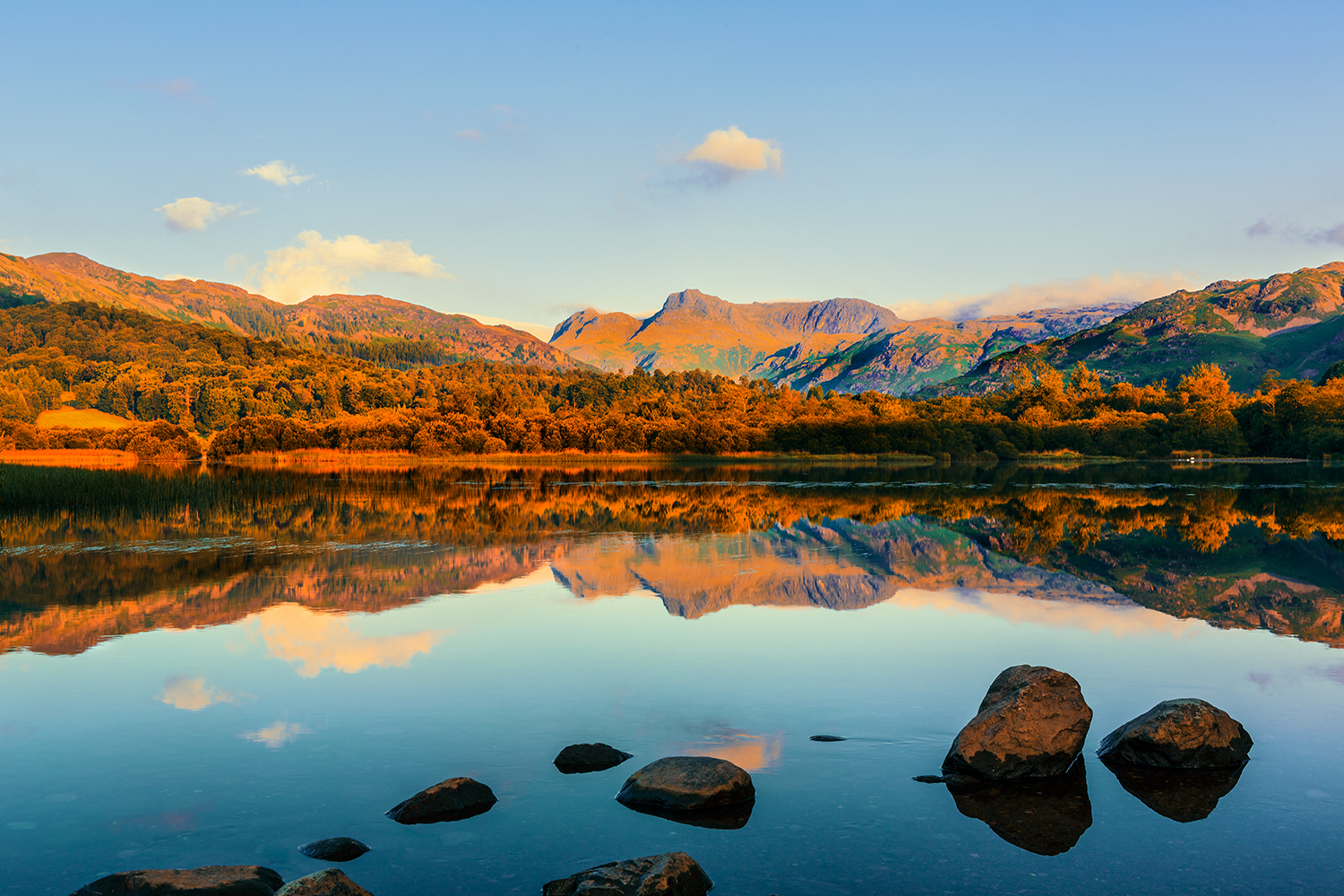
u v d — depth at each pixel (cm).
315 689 1436
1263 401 16012
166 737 1210
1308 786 1045
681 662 1603
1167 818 959
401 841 894
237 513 4478
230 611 2066
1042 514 4650
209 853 870
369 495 6062
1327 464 13262
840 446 16350
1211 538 3584
